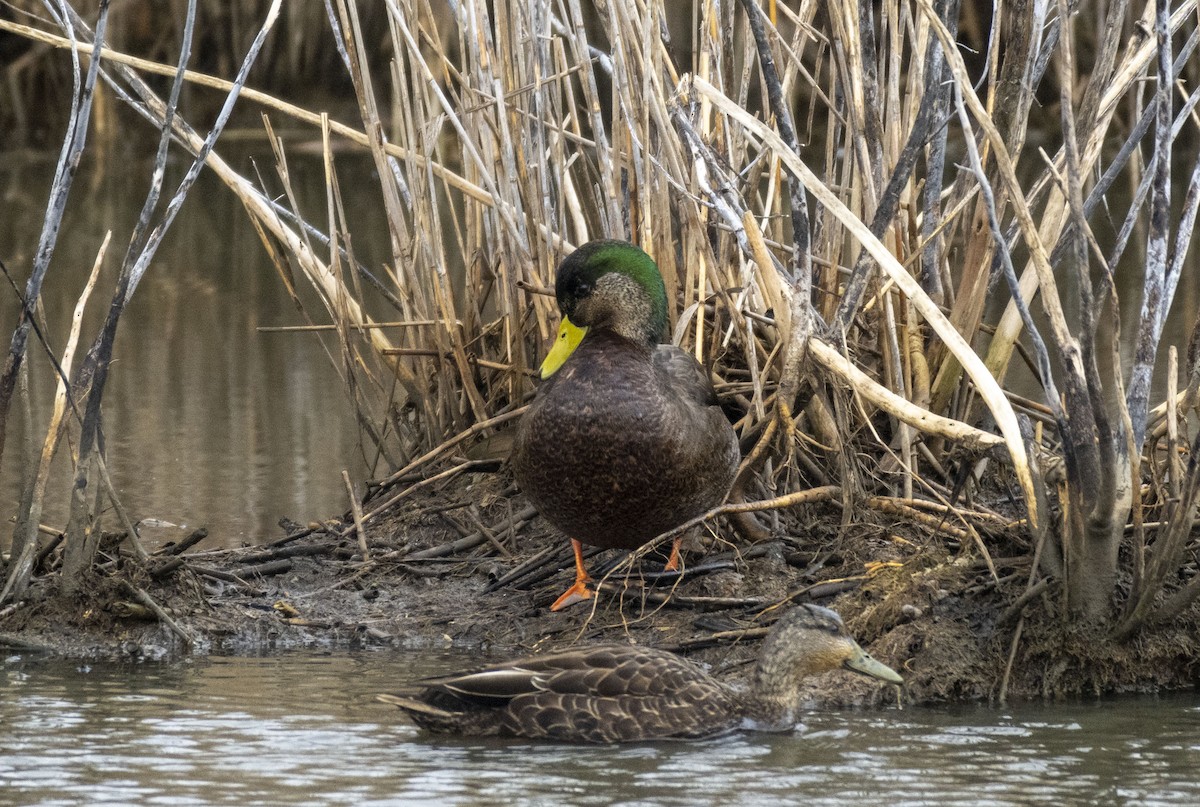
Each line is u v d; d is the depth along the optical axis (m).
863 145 11.56
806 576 10.88
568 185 13.12
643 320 10.55
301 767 8.02
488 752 8.34
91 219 30.30
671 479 10.16
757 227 10.85
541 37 12.19
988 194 9.36
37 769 7.94
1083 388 9.33
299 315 22.52
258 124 36.28
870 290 12.06
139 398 17.80
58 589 11.01
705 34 11.79
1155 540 10.04
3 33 36.09
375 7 35.25
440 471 13.00
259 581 11.74
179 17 35.91
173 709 9.12
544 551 11.63
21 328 11.02
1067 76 9.11
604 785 7.74
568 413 10.14
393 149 12.91
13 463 15.15
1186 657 9.78
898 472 11.70
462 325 13.31
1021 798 7.54
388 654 10.55
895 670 9.65
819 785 7.75
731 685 9.64
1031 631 9.72
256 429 16.42
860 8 11.52
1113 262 10.18
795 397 11.48
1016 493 11.87
